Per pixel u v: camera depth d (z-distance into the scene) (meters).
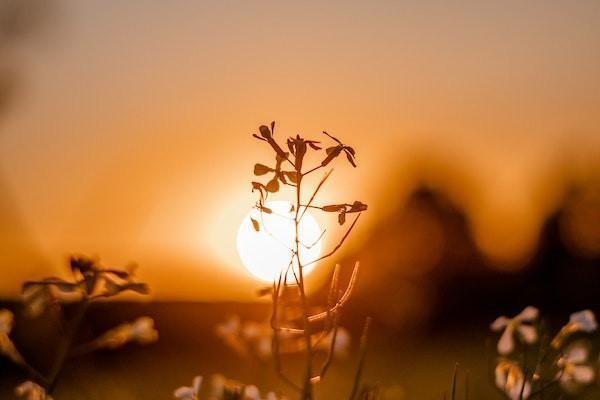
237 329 5.73
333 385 6.11
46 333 3.77
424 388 7.06
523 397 3.80
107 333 3.69
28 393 3.43
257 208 3.08
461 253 26.92
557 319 16.23
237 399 3.43
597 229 28.05
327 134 3.10
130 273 3.41
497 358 3.91
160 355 8.99
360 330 12.97
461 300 26.64
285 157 3.08
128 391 6.67
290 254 3.09
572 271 28.11
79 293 3.43
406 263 18.88
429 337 13.27
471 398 5.91
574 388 3.85
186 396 3.60
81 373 5.86
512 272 28.25
